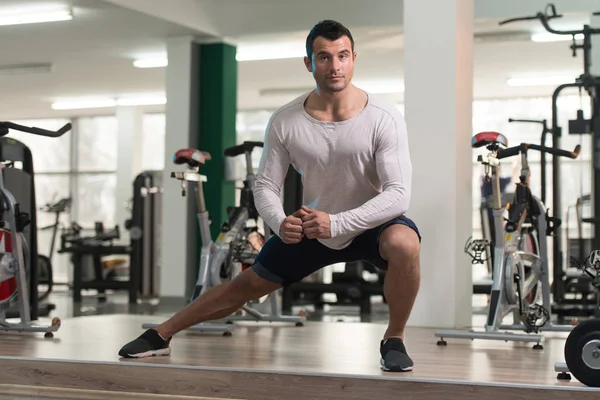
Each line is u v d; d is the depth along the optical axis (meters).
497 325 4.75
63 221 17.27
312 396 3.17
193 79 10.63
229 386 3.27
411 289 3.29
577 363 2.95
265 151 3.46
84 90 14.40
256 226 5.55
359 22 9.51
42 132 4.66
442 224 5.86
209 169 10.62
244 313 6.52
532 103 14.58
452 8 5.91
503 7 9.19
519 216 5.01
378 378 3.10
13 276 4.83
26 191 5.82
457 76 5.91
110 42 10.98
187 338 4.71
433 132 5.92
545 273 5.30
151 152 16.77
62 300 11.48
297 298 9.82
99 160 17.00
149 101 15.41
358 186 3.38
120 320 5.75
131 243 10.93
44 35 10.69
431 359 3.86
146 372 3.39
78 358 3.58
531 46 11.02
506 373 3.30
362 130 3.29
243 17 9.74
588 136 13.98
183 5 9.32
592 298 8.74
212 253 5.21
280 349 4.14
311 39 3.27
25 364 3.57
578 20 9.60
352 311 9.92
